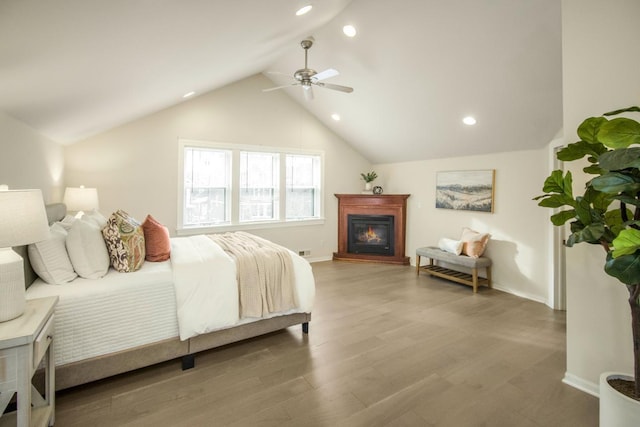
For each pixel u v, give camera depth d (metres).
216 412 1.87
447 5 2.84
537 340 2.84
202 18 1.97
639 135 1.38
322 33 3.83
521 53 2.94
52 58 1.65
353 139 6.12
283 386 2.13
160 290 2.24
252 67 4.43
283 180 5.69
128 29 1.68
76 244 2.16
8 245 1.39
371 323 3.18
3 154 2.18
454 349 2.66
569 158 1.77
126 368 2.12
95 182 4.16
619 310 1.96
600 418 1.65
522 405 1.96
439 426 1.77
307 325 2.92
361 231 6.23
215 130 4.98
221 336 2.47
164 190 4.62
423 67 3.63
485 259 4.33
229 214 5.18
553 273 3.67
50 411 1.66
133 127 4.38
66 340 1.94
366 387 2.12
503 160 4.37
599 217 1.69
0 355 1.27
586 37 2.02
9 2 1.08
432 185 5.42
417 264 5.15
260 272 2.61
